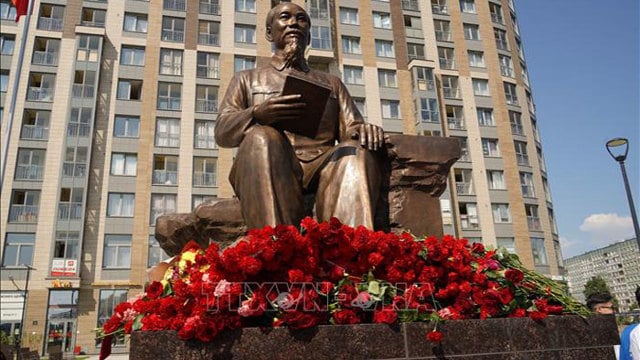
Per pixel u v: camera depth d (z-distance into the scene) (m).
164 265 3.51
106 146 25.86
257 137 3.96
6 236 23.53
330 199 4.19
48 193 24.39
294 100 4.06
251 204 3.84
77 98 25.83
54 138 25.23
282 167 3.92
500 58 34.12
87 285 23.78
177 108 27.36
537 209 31.08
